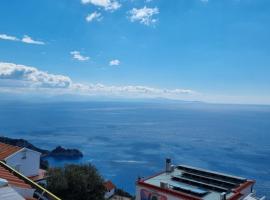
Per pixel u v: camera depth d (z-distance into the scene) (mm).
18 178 18750
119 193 68688
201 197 33625
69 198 39688
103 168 124688
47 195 16297
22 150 50719
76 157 141125
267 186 109750
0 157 48500
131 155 158000
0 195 12055
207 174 41531
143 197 37688
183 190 35531
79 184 40656
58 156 136750
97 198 42688
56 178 40250
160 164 137375
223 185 37719
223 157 163875
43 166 65188
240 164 147125
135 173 118875
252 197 35312
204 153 174625
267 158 161625
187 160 153500
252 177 122688
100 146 185250
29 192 15977
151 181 39188
